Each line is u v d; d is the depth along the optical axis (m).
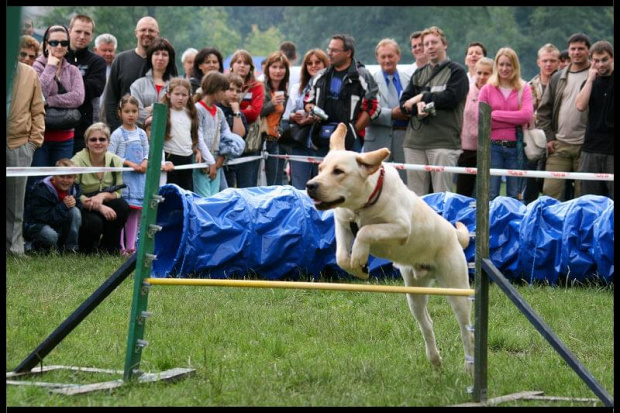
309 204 12.29
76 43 14.25
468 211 12.42
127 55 14.38
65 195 13.13
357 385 6.76
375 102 14.43
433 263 7.52
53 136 13.58
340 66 14.27
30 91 12.20
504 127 14.63
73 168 12.50
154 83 14.11
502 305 10.60
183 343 8.05
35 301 9.77
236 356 7.65
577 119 15.16
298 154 15.01
